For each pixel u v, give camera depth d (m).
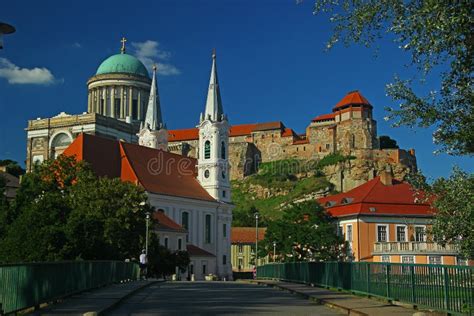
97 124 146.25
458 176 25.08
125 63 169.75
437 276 21.28
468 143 20.42
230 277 115.94
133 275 57.22
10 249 54.75
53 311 22.33
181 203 105.75
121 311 24.23
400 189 85.06
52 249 54.41
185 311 23.83
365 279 29.80
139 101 168.38
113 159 103.50
